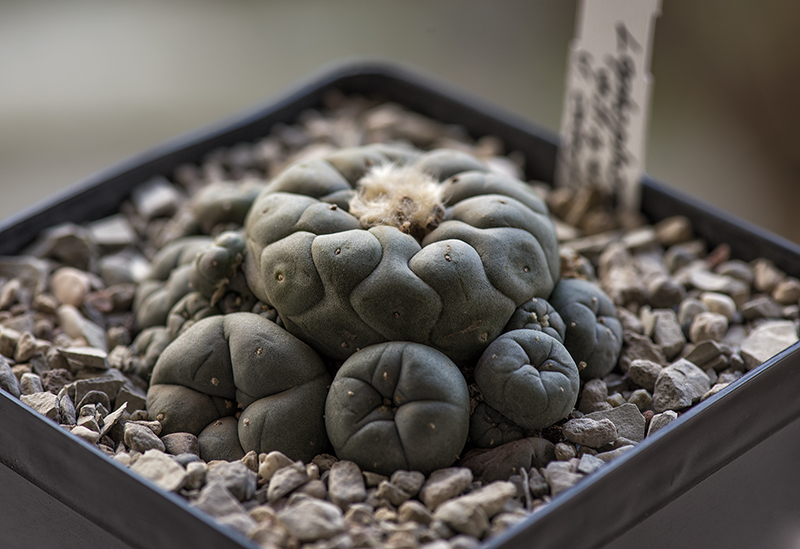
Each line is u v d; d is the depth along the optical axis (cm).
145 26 43
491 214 20
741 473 20
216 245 20
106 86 39
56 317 23
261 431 19
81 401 21
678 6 39
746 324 23
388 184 20
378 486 19
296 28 44
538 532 17
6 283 24
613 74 25
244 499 19
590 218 26
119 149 36
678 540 19
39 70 40
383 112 29
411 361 19
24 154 36
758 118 39
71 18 43
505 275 19
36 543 20
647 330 23
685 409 21
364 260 19
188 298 21
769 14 36
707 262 25
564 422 20
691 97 40
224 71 41
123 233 26
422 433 18
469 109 29
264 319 20
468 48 43
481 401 19
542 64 42
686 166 37
